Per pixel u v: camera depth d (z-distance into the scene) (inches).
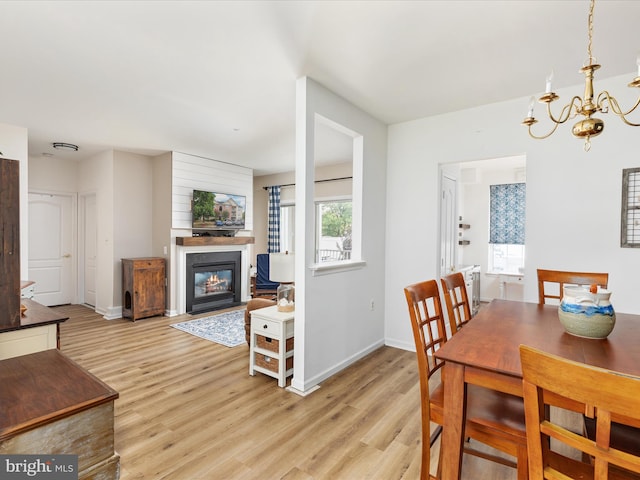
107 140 180.5
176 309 208.7
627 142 104.8
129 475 69.5
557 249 115.5
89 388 51.0
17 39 86.0
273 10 74.6
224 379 116.8
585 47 89.0
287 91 117.7
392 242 152.4
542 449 35.7
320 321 114.6
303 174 106.8
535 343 57.5
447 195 155.9
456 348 55.4
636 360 49.7
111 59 96.2
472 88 114.8
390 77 106.6
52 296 228.4
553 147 116.4
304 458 75.4
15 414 43.6
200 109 134.7
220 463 73.6
